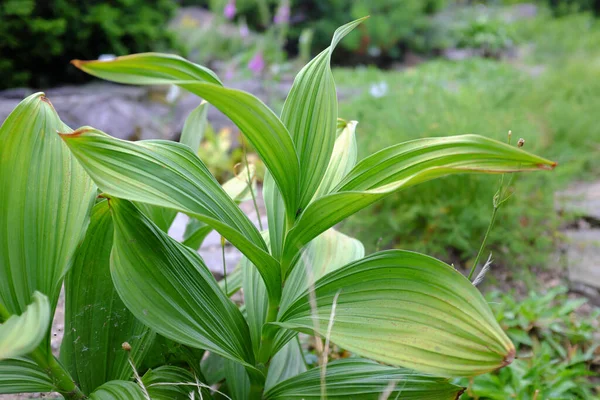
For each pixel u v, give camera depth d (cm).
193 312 55
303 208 55
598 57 364
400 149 49
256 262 54
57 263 51
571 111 206
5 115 182
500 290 120
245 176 76
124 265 53
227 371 65
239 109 46
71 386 53
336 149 65
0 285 50
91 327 59
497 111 172
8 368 52
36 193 52
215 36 373
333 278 54
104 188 48
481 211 125
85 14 234
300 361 71
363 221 125
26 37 217
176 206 48
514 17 637
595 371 91
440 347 47
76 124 195
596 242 131
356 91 295
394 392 56
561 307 103
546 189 140
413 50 523
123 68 43
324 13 490
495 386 79
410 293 50
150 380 55
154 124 213
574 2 690
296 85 56
